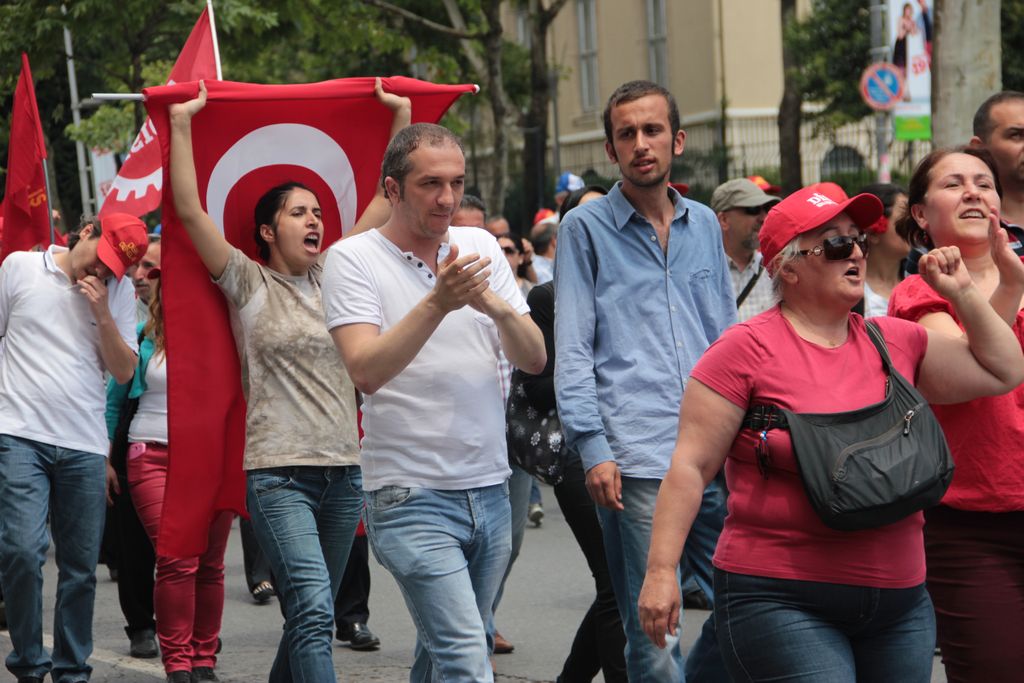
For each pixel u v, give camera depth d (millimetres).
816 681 7516
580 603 18453
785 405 7695
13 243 18406
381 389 9609
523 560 21562
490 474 9773
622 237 11070
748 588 7656
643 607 7844
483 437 9727
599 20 71125
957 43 22125
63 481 13586
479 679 9320
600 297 11008
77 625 13625
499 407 9875
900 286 9391
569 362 10812
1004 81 45688
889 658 7754
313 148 12625
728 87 64500
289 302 11844
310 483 11570
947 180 9523
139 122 37906
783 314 8000
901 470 7414
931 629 7816
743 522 7754
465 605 9438
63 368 13586
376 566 21938
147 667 15297
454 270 8922
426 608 9461
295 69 61125
